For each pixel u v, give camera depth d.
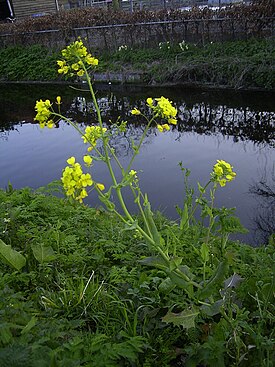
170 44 15.44
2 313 2.23
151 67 14.98
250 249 3.73
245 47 13.59
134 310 2.70
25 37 19.30
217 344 2.23
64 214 4.17
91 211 4.38
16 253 2.96
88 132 2.55
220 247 3.44
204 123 11.07
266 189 6.88
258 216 6.06
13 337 2.10
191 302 2.60
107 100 14.28
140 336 2.32
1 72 18.92
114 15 16.78
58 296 2.81
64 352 2.08
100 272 3.15
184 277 2.41
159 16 15.73
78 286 2.88
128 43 16.62
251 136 9.84
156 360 2.37
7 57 19.20
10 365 1.76
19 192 4.80
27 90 17.23
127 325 2.57
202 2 20.48
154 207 6.49
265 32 13.96
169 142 9.66
